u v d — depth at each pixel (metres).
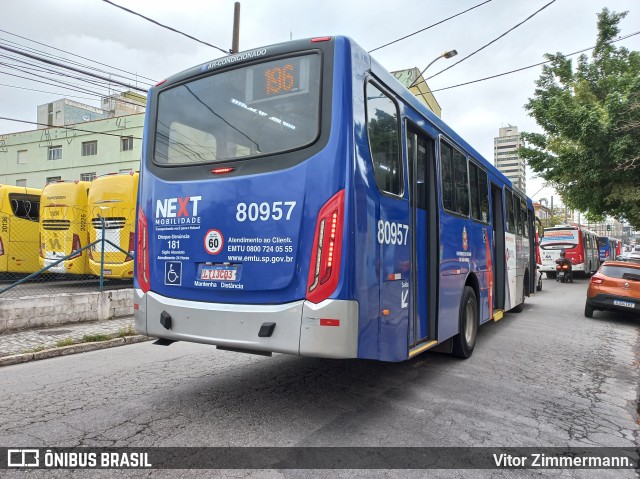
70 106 42.25
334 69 3.76
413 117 4.94
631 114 17.31
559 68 21.80
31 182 38.59
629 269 10.98
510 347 7.54
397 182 4.44
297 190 3.71
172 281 4.30
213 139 4.29
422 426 3.99
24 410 4.21
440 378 5.52
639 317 11.61
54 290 12.17
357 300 3.60
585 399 5.01
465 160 6.70
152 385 4.99
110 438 3.59
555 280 25.36
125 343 7.32
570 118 18.31
